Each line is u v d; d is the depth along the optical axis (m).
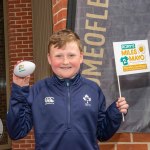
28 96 1.85
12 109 1.79
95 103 1.90
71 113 1.83
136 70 2.30
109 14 2.65
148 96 2.61
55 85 1.89
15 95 1.78
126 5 2.65
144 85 2.61
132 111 2.60
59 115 1.82
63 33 1.87
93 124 1.86
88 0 2.66
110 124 1.89
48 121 1.83
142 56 2.31
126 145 2.60
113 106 1.89
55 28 2.97
